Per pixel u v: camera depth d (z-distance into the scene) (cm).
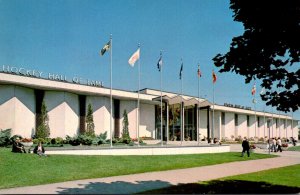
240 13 1420
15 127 4659
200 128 8625
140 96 6328
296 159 3591
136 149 3594
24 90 4869
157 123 7350
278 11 1341
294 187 1741
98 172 2169
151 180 1894
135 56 3938
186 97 7812
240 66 1462
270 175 2219
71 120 5466
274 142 5053
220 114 9144
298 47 1368
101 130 5869
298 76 1401
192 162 2992
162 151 3816
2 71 4441
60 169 2188
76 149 3206
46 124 5041
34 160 2447
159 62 4872
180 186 1688
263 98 1480
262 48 1419
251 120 10794
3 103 4622
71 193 1446
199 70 5444
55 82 5053
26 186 1658
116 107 6347
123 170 2305
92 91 5581
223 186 1712
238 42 1452
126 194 1441
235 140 9231
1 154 2581
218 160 3284
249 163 3097
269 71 1441
